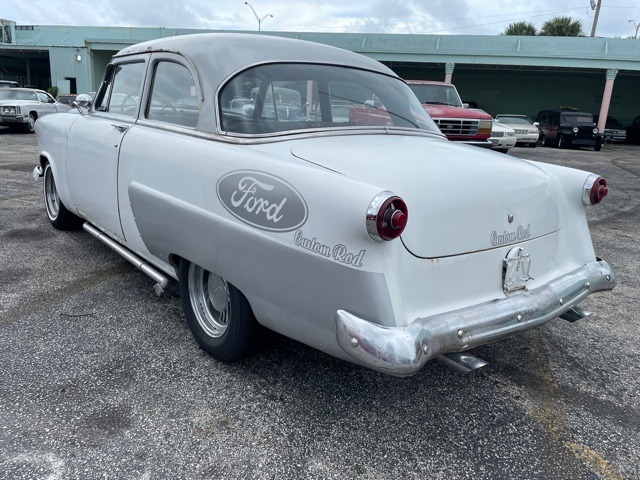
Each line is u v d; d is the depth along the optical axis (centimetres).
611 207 820
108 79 399
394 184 217
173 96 310
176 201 271
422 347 198
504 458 228
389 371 193
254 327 264
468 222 231
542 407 267
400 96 345
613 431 250
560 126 2066
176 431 235
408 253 210
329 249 202
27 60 3728
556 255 285
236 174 239
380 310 197
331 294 205
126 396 259
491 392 279
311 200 208
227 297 281
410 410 259
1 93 1820
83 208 414
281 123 275
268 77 283
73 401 253
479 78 3030
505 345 333
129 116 355
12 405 248
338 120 299
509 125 2050
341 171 224
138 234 323
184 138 285
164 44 330
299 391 270
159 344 311
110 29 2842
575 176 296
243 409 253
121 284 401
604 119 2361
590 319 379
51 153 466
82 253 468
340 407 258
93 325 332
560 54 2273
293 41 321
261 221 225
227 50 288
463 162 258
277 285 224
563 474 220
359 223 193
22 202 658
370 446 232
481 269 239
